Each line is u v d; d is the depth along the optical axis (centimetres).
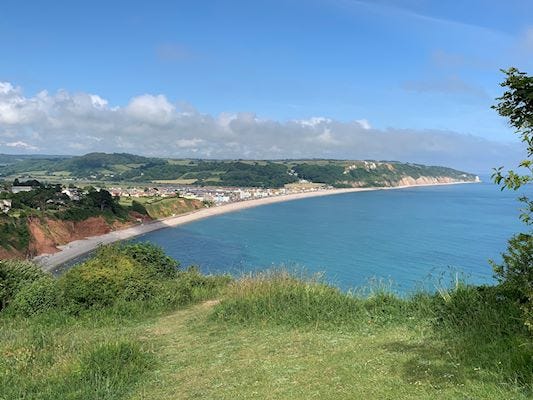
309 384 530
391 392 469
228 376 602
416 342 651
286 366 611
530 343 498
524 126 443
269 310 936
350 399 468
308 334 779
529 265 642
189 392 561
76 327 1025
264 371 600
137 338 855
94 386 600
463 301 741
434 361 550
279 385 541
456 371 501
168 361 708
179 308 1169
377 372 538
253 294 1038
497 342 552
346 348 663
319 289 1020
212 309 1089
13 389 614
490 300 702
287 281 1101
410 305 866
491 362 500
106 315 1101
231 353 712
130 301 1170
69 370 662
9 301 1247
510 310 635
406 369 534
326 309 896
